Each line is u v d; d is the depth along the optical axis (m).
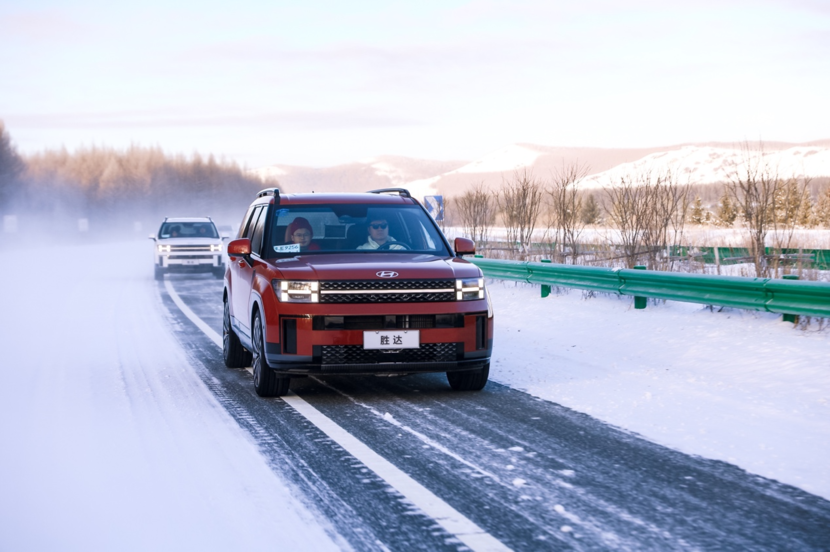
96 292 18.94
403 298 6.75
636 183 16.66
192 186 161.12
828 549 3.64
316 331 6.65
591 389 7.38
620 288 12.66
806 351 8.59
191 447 5.45
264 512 4.16
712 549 3.64
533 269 15.21
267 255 7.64
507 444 5.50
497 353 9.59
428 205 21.00
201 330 12.14
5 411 6.57
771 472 4.83
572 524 3.97
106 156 138.50
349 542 3.75
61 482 4.69
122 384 7.79
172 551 3.66
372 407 6.74
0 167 80.94
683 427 5.94
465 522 4.00
